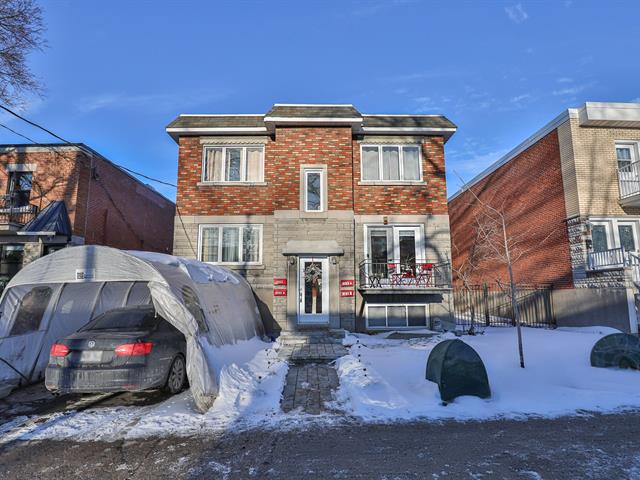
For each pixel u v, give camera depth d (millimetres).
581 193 13422
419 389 6059
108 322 6613
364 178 13109
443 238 12672
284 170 12516
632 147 14141
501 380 6465
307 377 7219
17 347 6809
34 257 14102
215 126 13086
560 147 14305
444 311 12250
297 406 5539
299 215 12281
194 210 12945
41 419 5191
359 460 3855
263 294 12461
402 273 12383
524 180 16453
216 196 13008
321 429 4691
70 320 7980
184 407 5559
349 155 12648
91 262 6289
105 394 6465
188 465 3797
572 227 13633
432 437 4414
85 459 3963
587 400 5555
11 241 14281
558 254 14312
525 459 3840
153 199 21000
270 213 12969
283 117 12359
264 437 4465
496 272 18391
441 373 5594
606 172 13609
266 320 12273
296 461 3848
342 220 12312
